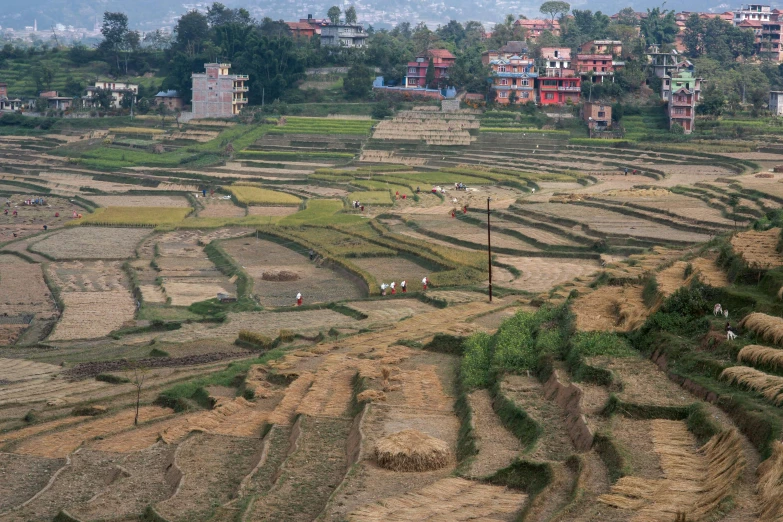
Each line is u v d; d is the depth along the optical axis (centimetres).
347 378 5584
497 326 6862
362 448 4091
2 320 8681
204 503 3725
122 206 15462
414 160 18800
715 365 4331
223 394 5669
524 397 4625
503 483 3594
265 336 7306
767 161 15500
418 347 6341
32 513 3816
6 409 5719
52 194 17088
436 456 3891
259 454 4284
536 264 9869
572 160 17650
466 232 11675
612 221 11319
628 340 5203
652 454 3575
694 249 8356
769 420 3509
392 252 10906
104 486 4131
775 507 2900
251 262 10969
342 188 16638
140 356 7088
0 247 12050
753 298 5069
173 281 10131
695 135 18212
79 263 11131
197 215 14525
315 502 3606
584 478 3378
